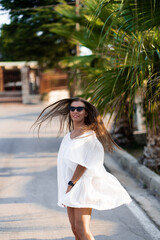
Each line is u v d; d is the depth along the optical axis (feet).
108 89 20.17
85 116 11.87
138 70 18.99
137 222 16.42
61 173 11.69
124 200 11.57
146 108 22.71
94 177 11.37
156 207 18.57
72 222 11.76
